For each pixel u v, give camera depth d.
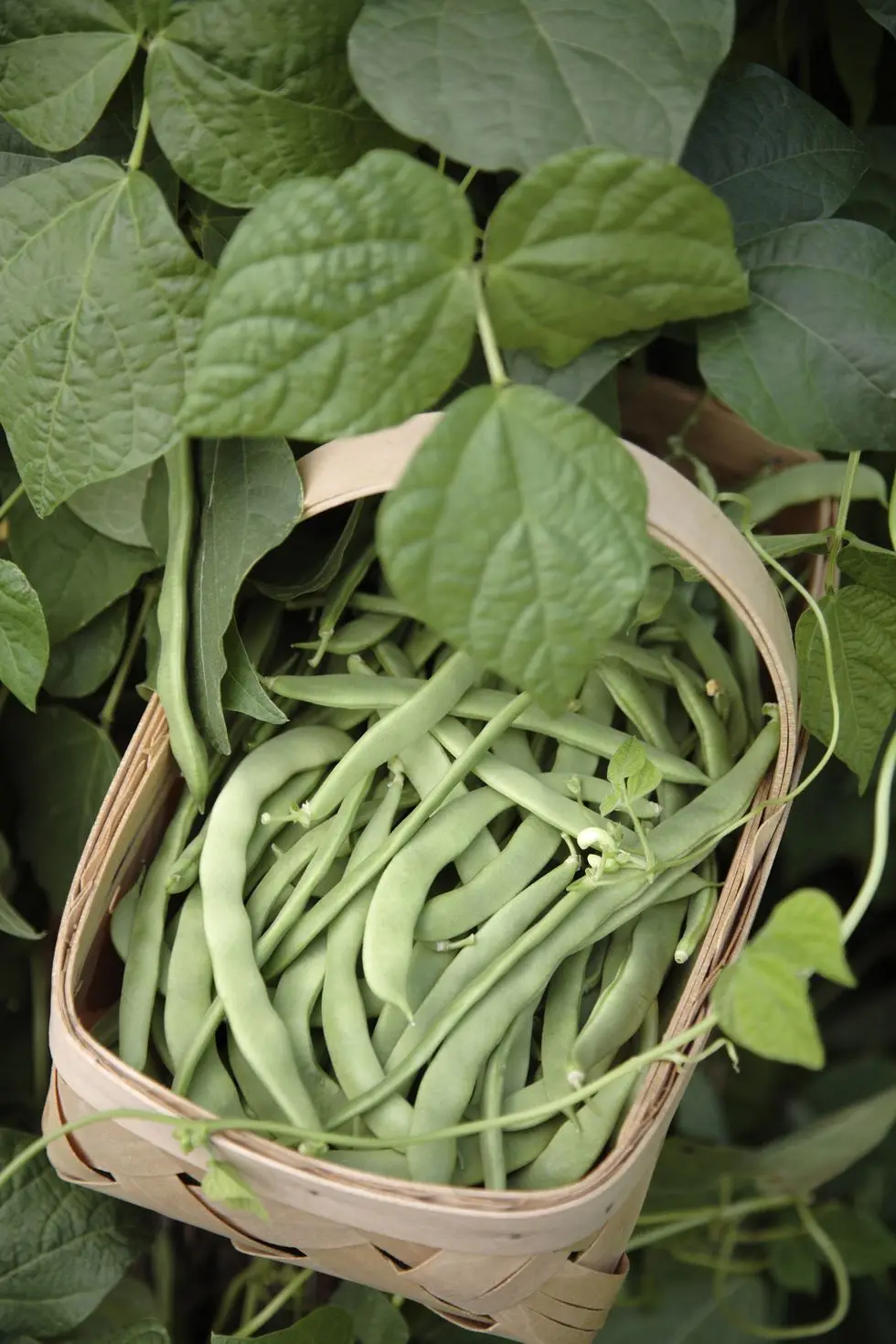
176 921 1.26
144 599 1.39
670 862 1.23
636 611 1.30
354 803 1.25
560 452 1.12
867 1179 1.57
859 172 1.27
